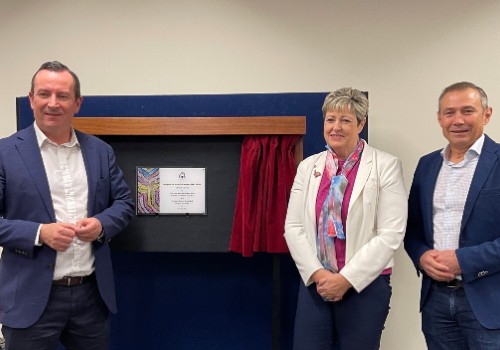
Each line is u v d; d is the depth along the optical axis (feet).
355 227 5.19
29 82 7.70
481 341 5.09
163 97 7.04
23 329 5.10
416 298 7.38
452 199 5.34
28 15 7.66
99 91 7.61
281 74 7.43
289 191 6.24
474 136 5.24
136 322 7.27
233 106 6.99
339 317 5.30
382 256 5.08
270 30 7.41
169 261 7.20
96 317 5.62
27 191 5.14
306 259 5.30
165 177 6.44
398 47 7.29
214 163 6.43
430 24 7.24
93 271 5.57
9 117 7.74
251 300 7.13
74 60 7.63
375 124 7.36
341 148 5.35
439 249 5.38
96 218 5.37
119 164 6.51
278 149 6.29
